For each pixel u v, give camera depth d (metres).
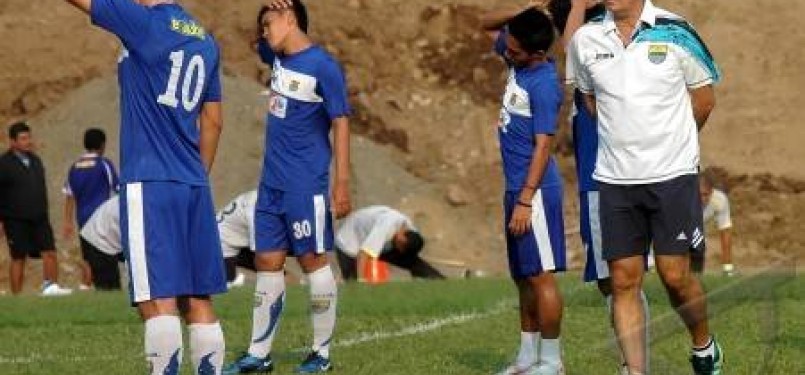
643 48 22.64
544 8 26.08
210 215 21.42
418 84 75.38
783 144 73.56
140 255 20.89
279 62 27.09
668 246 22.77
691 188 22.75
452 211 70.44
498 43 26.08
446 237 68.81
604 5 23.38
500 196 71.31
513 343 29.95
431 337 31.02
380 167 71.25
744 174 72.44
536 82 25.14
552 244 25.42
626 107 22.64
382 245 49.41
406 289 39.38
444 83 75.56
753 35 77.25
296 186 26.91
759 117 74.56
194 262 21.30
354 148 71.62
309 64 26.80
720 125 74.31
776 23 77.56
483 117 74.12
